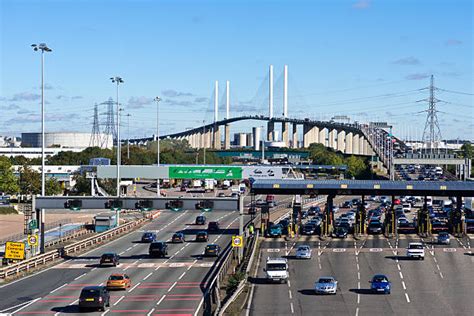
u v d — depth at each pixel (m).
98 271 84.25
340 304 65.25
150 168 189.75
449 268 86.00
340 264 89.00
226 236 122.06
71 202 93.00
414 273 82.75
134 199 92.56
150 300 65.94
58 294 69.56
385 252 98.81
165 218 159.00
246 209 172.50
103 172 188.50
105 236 118.06
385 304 65.25
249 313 61.03
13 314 60.12
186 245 109.94
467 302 66.56
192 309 61.38
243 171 196.00
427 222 117.81
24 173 196.88
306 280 78.38
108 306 63.12
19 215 161.38
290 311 61.91
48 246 106.25
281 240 112.00
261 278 79.31
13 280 78.19
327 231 117.56
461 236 115.31
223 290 70.44
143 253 100.75
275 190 119.38
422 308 63.66
